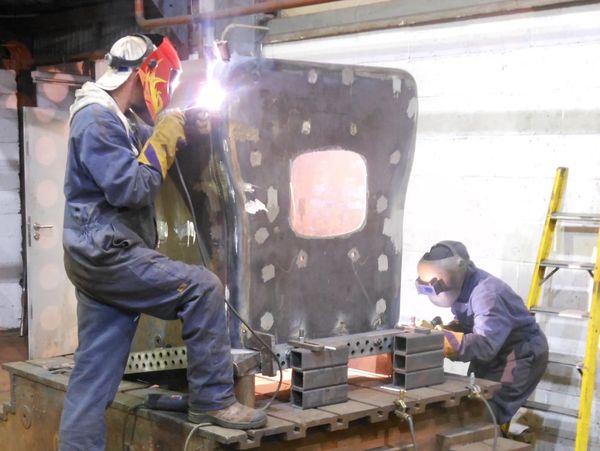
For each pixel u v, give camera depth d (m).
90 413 2.61
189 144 2.81
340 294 3.06
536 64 4.70
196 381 2.56
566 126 4.59
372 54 5.51
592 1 4.45
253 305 2.79
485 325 3.82
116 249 2.52
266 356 2.75
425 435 3.06
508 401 4.06
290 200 2.88
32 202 7.21
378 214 3.18
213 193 2.78
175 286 2.53
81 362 2.64
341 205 3.06
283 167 2.85
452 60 5.07
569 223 4.57
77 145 2.52
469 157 5.02
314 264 2.97
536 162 4.72
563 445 4.59
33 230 7.23
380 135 3.13
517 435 4.53
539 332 4.10
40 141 7.25
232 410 2.54
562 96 4.60
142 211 2.64
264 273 2.82
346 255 3.07
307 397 2.74
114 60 2.63
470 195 5.02
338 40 5.71
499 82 4.86
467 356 3.75
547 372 4.64
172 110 2.65
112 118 2.54
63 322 7.46
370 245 3.15
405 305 5.39
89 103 2.55
